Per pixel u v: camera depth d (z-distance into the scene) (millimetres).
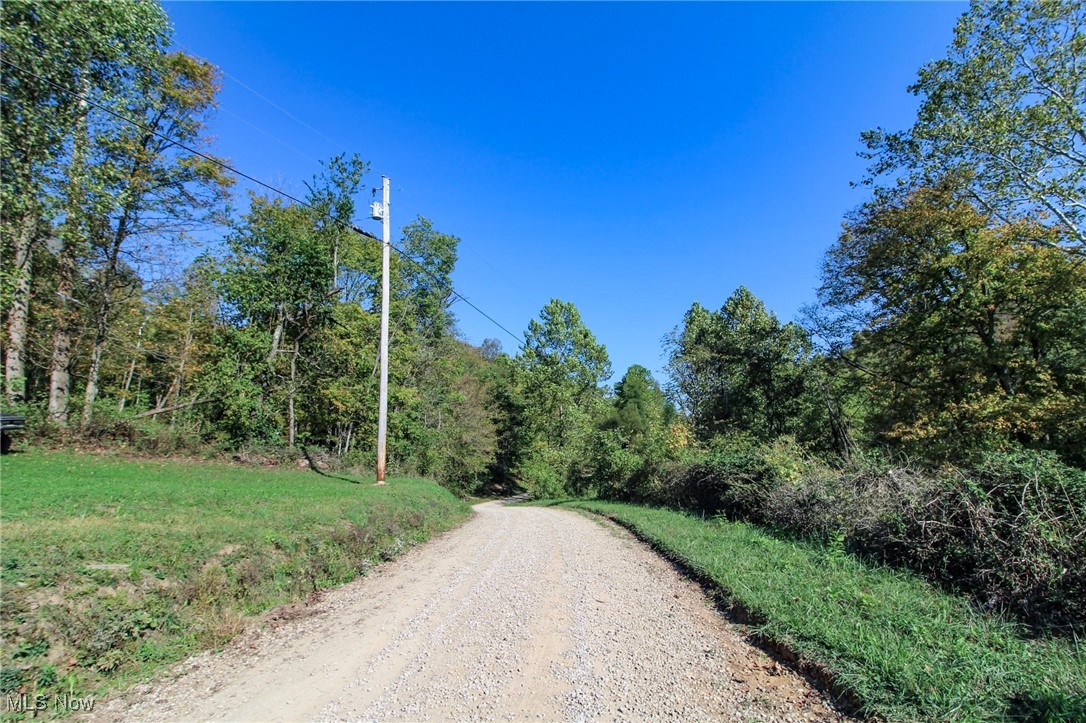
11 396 14414
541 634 5469
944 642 4293
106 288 17625
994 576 5621
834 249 22391
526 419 49688
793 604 5555
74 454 14281
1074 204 15078
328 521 9516
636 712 3781
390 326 28938
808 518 9594
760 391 27766
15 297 14406
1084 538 5125
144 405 21562
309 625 5953
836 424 24812
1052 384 14742
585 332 51344
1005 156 16297
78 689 4137
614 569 8695
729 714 3727
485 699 4020
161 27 15680
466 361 48094
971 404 14594
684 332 35312
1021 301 16188
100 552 5664
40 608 4469
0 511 7031
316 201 24750
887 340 20031
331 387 24172
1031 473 5887
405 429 28141
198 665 4789
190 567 6043
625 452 24844
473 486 42094
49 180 14320
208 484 12242
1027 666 3885
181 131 17547
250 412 20281
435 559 9953
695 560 8195
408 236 34125
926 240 18375
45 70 13758
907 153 18828
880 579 6414
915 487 7289
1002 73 15930
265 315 23359
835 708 3732
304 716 3809
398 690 4211
